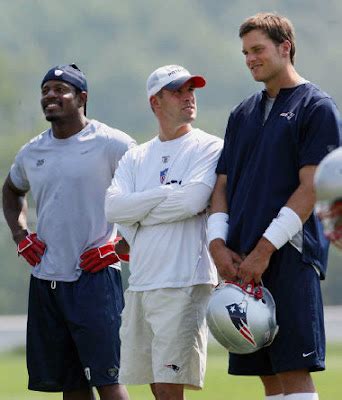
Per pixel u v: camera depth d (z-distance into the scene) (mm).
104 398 25344
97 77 110875
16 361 56375
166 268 22781
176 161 23188
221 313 20875
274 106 21359
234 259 21312
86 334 25250
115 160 25641
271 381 22094
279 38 21297
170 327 22625
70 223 25484
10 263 91562
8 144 95812
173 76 23172
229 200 21938
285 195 21078
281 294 20906
